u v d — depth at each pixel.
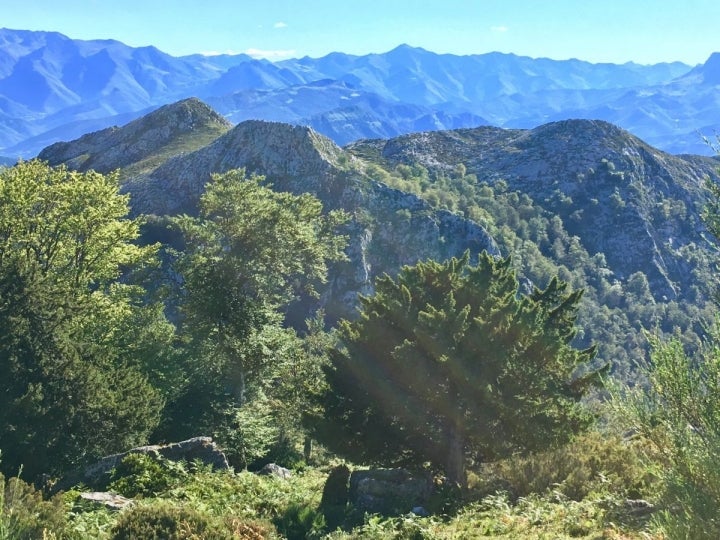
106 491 18.81
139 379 30.22
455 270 24.77
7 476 22.55
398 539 14.45
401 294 24.14
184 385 37.75
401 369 22.84
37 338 26.78
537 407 20.72
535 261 197.00
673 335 9.96
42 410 24.27
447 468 22.53
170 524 11.60
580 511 14.80
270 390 48.38
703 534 8.37
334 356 24.30
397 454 23.89
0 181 38.47
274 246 44.09
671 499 9.70
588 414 22.20
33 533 10.59
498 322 21.98
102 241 43.66
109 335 40.78
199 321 42.66
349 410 23.91
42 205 42.41
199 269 42.12
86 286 42.50
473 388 20.61
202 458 22.67
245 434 34.28
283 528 16.56
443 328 21.11
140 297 47.03
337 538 14.92
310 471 33.25
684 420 9.34
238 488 20.12
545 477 19.72
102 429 26.48
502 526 14.47
